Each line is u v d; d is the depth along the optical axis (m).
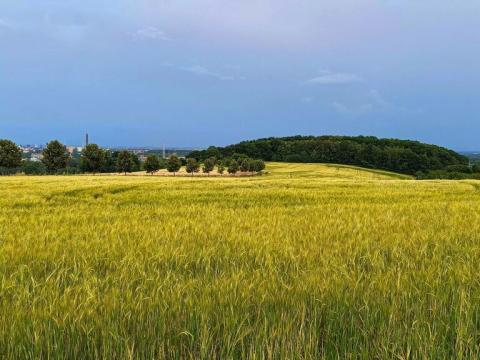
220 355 3.11
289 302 3.78
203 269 5.29
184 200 16.92
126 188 22.22
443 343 3.15
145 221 9.48
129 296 3.82
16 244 6.62
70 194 19.48
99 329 3.26
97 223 9.25
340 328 3.43
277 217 9.98
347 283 4.25
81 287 4.18
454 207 12.59
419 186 25.50
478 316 3.62
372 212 11.40
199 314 3.49
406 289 4.12
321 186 24.95
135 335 3.24
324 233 7.52
